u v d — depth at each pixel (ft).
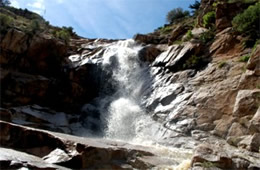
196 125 32.86
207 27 53.11
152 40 65.16
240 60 37.27
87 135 41.22
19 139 22.70
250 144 25.23
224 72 37.22
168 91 41.63
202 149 19.99
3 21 52.29
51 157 19.52
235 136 28.30
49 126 42.45
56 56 55.01
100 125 44.52
